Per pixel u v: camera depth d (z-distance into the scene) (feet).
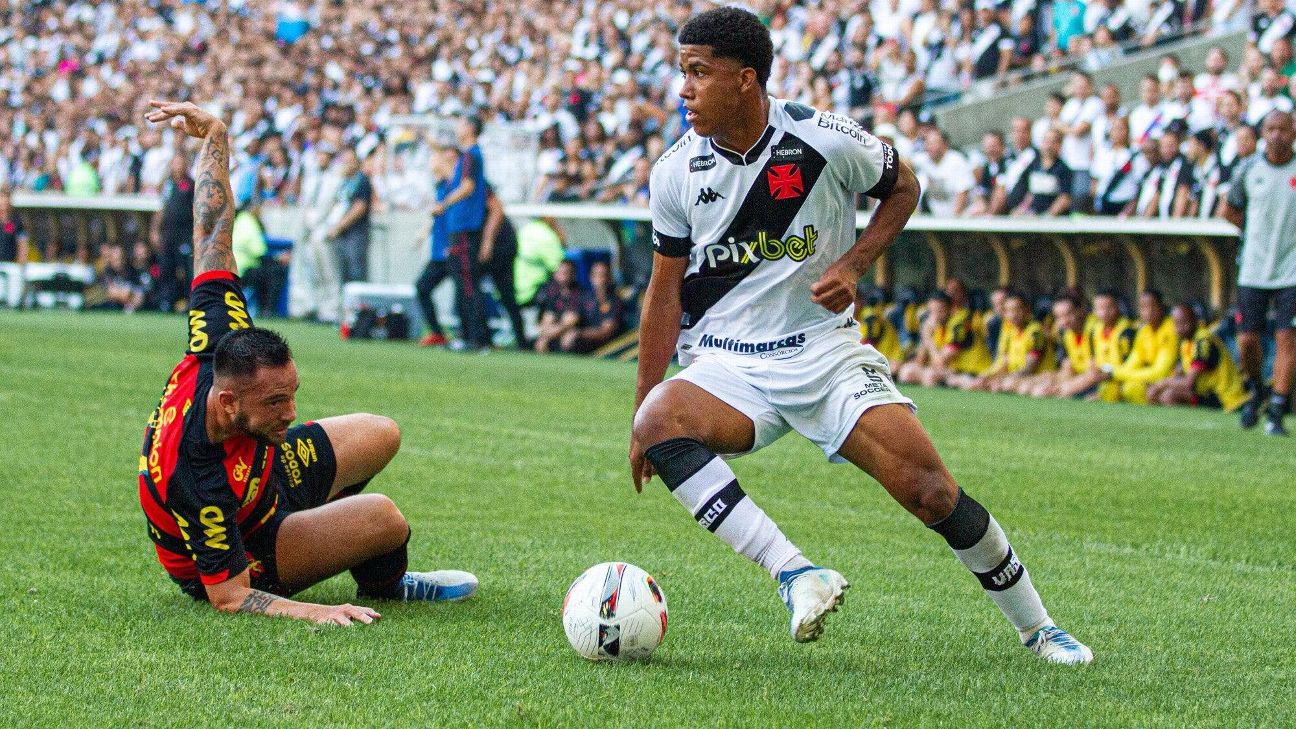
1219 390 49.78
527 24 99.04
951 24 70.44
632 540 24.34
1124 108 61.77
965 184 60.13
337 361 58.65
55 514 25.44
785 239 16.40
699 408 16.52
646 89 78.84
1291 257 41.06
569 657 16.43
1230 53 61.31
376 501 18.74
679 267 17.21
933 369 57.36
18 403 40.81
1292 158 40.78
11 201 97.76
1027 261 58.85
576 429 39.01
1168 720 14.28
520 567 22.00
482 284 67.00
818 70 72.38
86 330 71.26
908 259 62.85
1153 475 32.73
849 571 22.22
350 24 115.55
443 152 67.46
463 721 13.84
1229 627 18.97
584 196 71.77
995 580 16.62
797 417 16.63
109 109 112.98
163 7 126.52
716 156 16.34
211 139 19.51
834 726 13.82
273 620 17.83
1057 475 32.55
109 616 18.02
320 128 89.71
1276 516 27.71
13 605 18.61
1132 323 52.37
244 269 85.56
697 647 17.24
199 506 17.65
